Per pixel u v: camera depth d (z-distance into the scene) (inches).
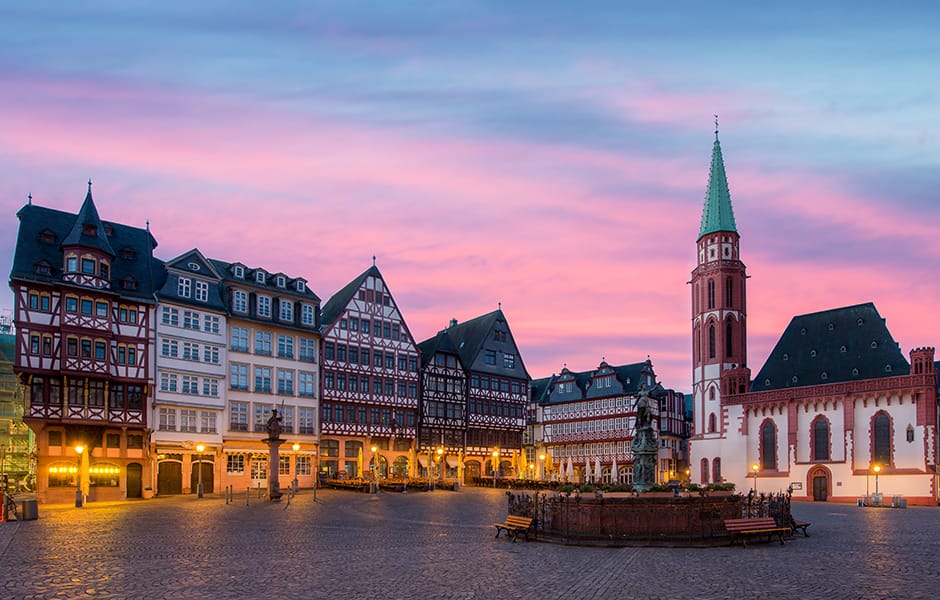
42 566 762.8
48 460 1964.8
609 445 3545.8
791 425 2866.6
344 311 2812.5
